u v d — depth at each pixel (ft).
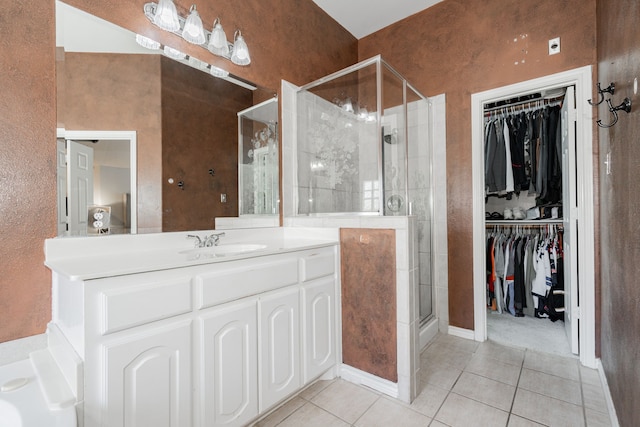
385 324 5.81
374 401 5.55
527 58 7.39
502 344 7.89
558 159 9.37
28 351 3.81
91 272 3.09
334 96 7.35
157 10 5.02
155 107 5.14
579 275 6.88
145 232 4.98
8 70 3.71
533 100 9.71
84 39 4.36
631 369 3.91
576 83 6.82
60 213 4.10
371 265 6.00
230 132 6.35
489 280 10.86
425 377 6.33
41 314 3.93
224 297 4.24
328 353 6.11
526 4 7.42
